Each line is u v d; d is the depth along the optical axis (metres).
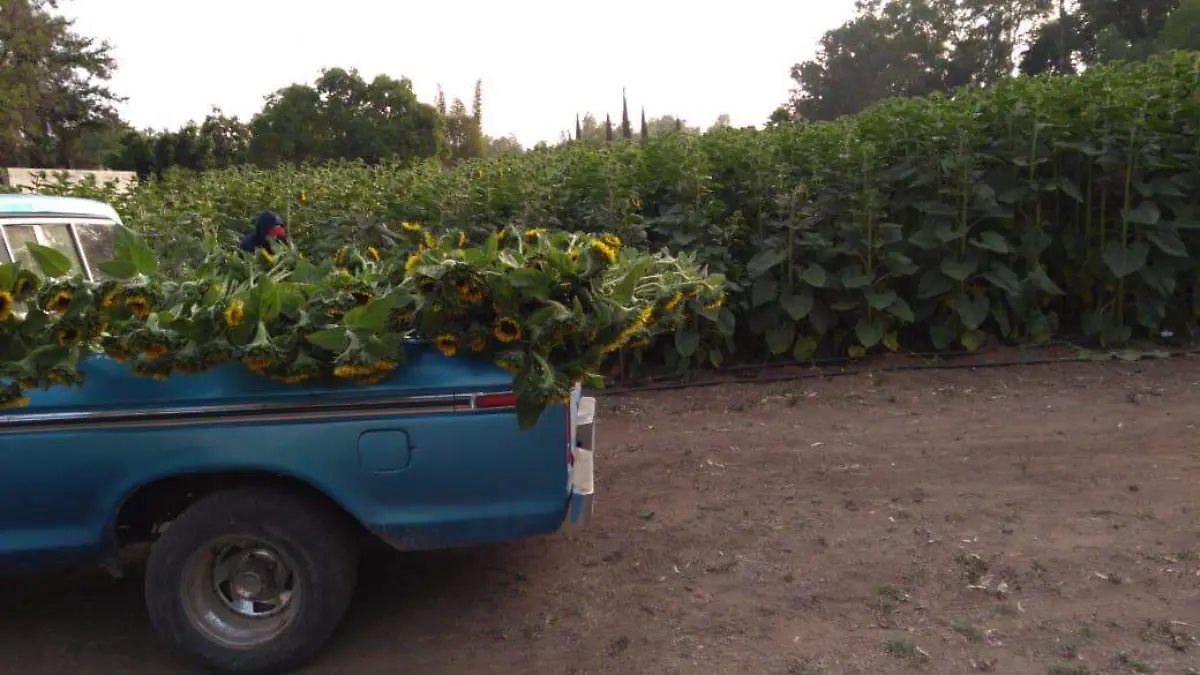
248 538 3.88
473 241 9.02
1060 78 9.00
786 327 8.56
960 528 5.13
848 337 8.91
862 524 5.27
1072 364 8.16
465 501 3.92
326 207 10.17
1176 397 7.07
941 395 7.57
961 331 8.63
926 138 8.47
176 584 3.90
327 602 3.94
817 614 4.35
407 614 4.56
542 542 5.30
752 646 4.11
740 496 5.78
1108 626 4.10
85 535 3.93
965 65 56.41
